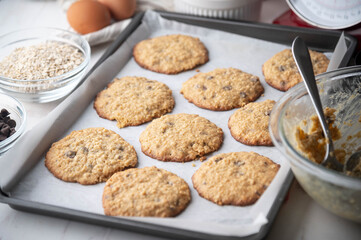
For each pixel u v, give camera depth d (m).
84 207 0.45
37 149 0.50
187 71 0.61
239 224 0.43
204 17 0.66
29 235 0.44
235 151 0.50
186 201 0.45
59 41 0.63
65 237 0.43
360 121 0.48
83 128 0.54
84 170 0.48
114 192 0.45
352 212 0.40
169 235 0.42
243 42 0.64
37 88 0.56
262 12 0.72
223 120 0.54
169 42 0.65
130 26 0.65
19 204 0.44
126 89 0.58
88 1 0.66
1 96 0.55
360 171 0.45
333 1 0.59
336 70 0.47
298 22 0.63
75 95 0.55
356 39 0.59
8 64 0.59
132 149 0.51
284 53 0.61
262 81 0.59
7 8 0.75
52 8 0.75
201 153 0.50
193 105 0.56
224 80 0.58
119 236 0.43
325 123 0.44
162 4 0.71
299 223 0.44
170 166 0.49
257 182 0.45
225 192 0.45
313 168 0.39
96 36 0.64
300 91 0.46
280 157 0.49
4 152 0.51
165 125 0.53
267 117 0.53
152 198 0.44
